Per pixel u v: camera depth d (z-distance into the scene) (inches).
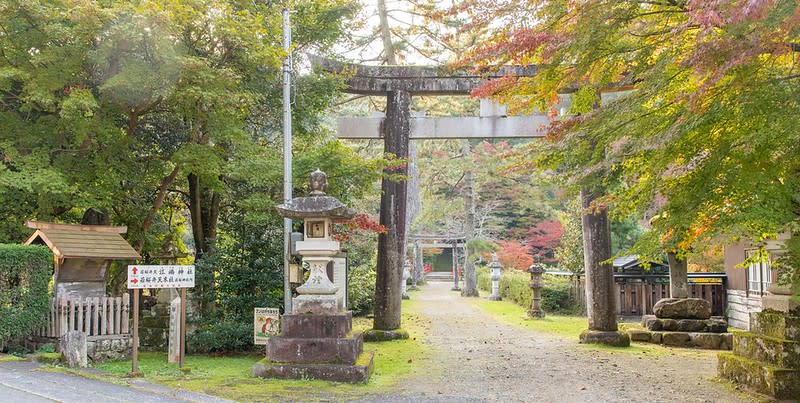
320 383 315.9
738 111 239.1
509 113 366.3
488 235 1461.6
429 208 1198.9
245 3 457.4
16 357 328.5
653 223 295.3
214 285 451.8
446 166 1113.4
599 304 512.4
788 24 199.2
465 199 1181.7
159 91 394.9
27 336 359.9
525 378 352.2
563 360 421.1
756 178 239.8
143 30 370.6
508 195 1258.0
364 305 805.2
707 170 250.1
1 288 332.2
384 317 534.6
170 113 467.8
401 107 537.6
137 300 311.1
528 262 1213.7
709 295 682.2
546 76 300.5
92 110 403.9
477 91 333.1
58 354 327.9
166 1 374.3
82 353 322.7
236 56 437.1
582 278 814.5
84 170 421.7
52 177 374.3
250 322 437.4
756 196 253.3
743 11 183.6
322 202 342.0
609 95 468.4
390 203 539.5
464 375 359.6
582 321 715.4
